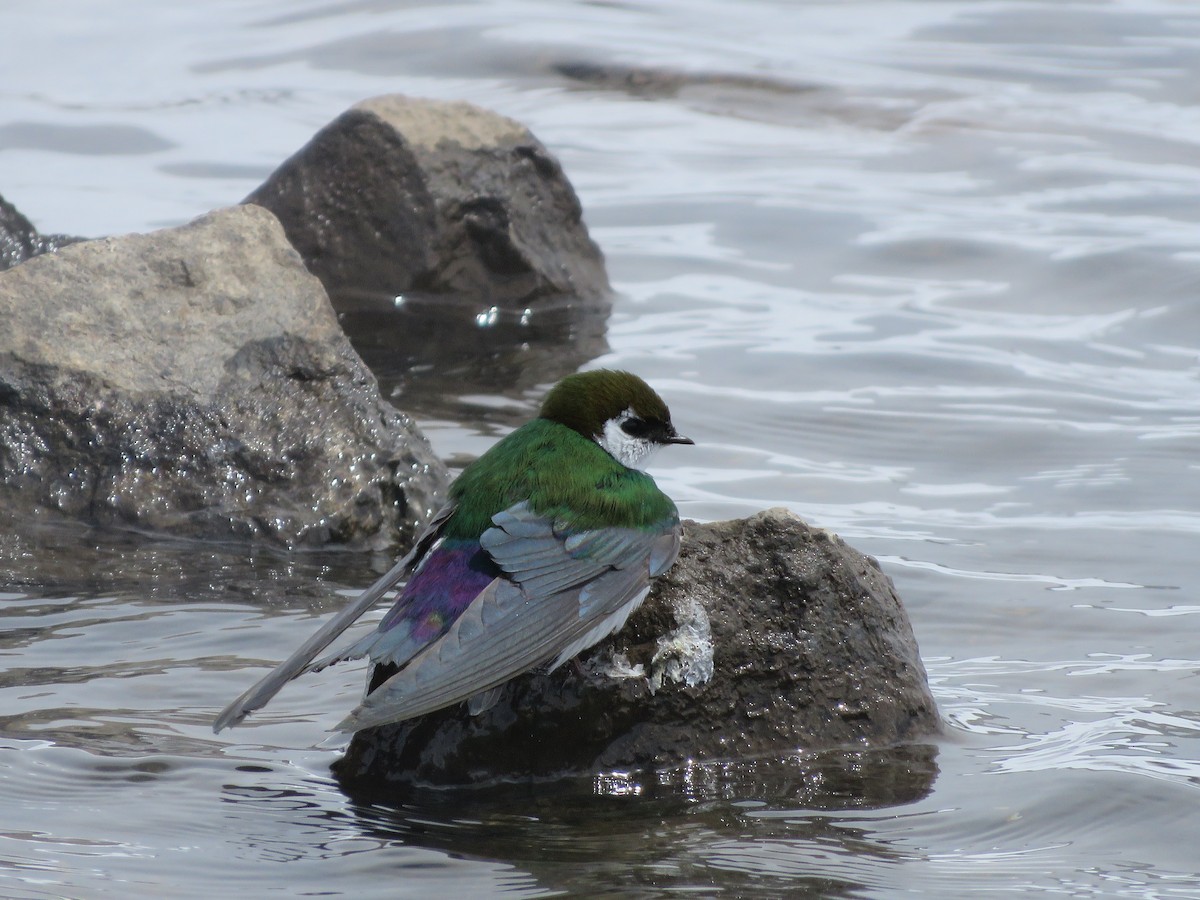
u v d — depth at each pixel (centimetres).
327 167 1925
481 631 750
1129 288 1880
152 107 2702
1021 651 1009
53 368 1250
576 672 823
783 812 782
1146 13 3192
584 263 1973
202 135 2547
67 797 769
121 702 892
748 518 890
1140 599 1095
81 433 1241
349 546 1229
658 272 2016
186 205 2195
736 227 2172
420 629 765
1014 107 2662
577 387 934
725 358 1695
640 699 829
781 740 848
